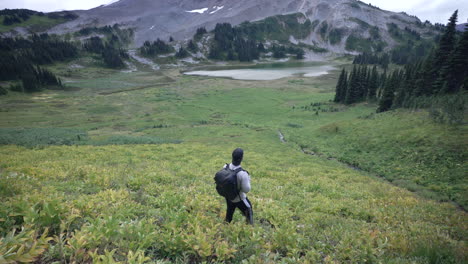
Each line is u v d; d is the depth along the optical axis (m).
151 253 4.51
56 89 149.38
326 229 7.67
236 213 7.77
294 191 14.48
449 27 58.66
